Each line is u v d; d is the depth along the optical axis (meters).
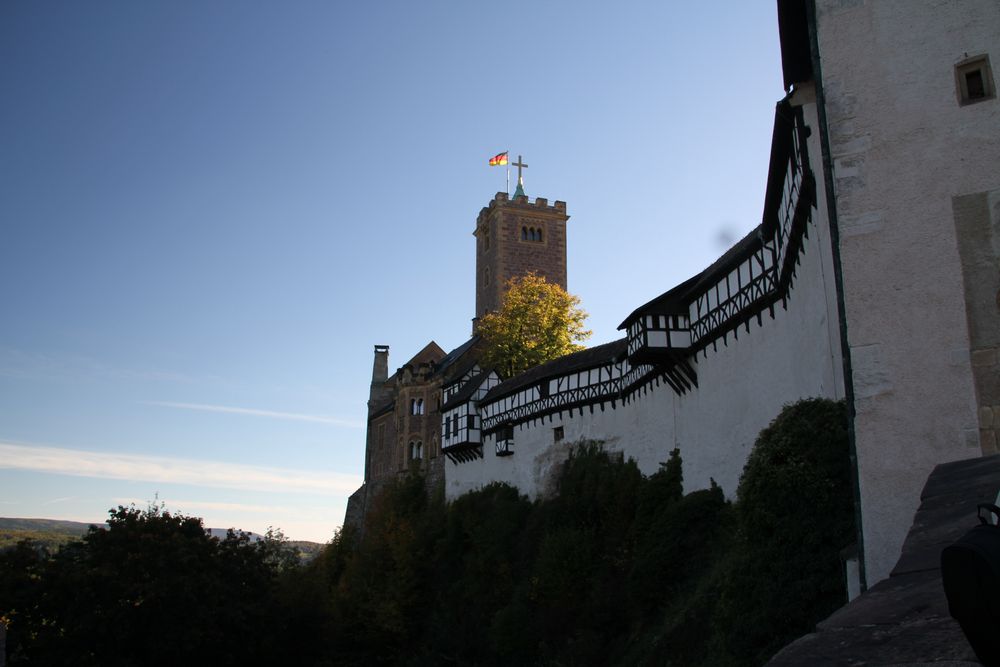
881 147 11.97
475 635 44.72
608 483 40.41
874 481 11.07
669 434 37.00
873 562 10.84
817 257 21.44
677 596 29.42
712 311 32.09
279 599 38.34
